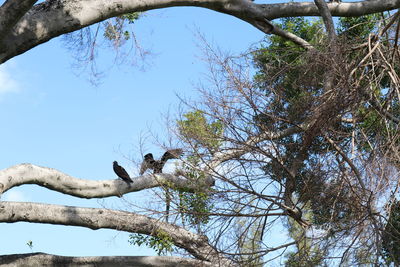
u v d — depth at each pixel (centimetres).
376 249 1062
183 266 1230
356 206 1092
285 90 1239
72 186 1270
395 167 1077
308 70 1165
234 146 1189
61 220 1240
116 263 1243
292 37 1388
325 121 1117
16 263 1215
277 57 1296
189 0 1238
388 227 1114
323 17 1288
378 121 1197
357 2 1376
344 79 1112
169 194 1245
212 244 1193
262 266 1170
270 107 1189
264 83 1230
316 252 1098
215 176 1196
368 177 1094
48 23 1101
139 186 1316
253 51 1270
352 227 1076
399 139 1117
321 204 1128
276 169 1183
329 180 1123
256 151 1180
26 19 1088
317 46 1257
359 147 1193
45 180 1236
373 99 1159
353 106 1123
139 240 1285
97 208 1272
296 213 1166
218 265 1183
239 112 1191
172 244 1244
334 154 1137
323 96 1127
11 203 1202
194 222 1220
